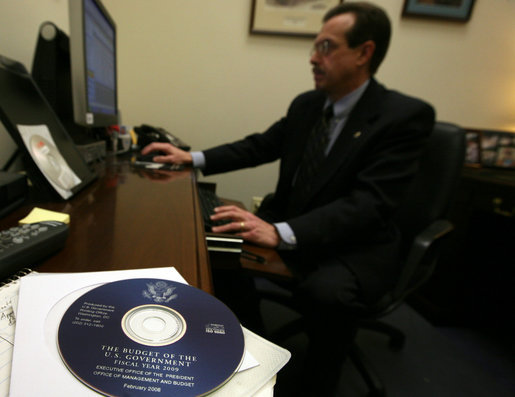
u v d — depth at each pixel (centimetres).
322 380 85
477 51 153
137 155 106
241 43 146
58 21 97
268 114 155
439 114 159
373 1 142
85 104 68
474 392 105
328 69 94
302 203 96
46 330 18
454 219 142
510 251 141
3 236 27
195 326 21
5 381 15
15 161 69
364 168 89
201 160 106
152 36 142
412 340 131
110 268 29
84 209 46
